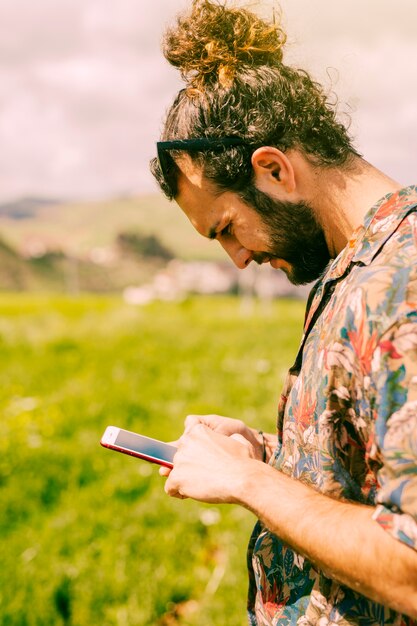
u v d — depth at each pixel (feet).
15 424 21.97
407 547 4.13
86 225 441.27
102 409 25.58
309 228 5.35
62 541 15.01
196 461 5.25
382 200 5.00
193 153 5.40
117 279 336.49
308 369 5.05
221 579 13.46
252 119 5.23
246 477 4.93
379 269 4.56
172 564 14.46
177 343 49.37
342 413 4.73
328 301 5.16
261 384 32.30
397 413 4.24
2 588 13.25
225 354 43.65
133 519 16.14
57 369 36.83
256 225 5.44
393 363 4.30
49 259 346.33
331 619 5.01
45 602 12.98
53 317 68.85
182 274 278.26
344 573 4.40
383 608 4.84
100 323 65.00
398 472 4.16
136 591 13.46
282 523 4.69
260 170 5.27
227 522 16.01
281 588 5.46
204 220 5.61
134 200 477.77
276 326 63.57
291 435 5.29
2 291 307.78
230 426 6.94
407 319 4.33
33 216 488.02
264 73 5.32
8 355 41.81
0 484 17.95
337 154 5.32
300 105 5.28
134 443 6.41
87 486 18.26
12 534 15.64
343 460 4.81
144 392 29.53
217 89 5.34
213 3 5.66
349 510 4.53
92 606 13.14
